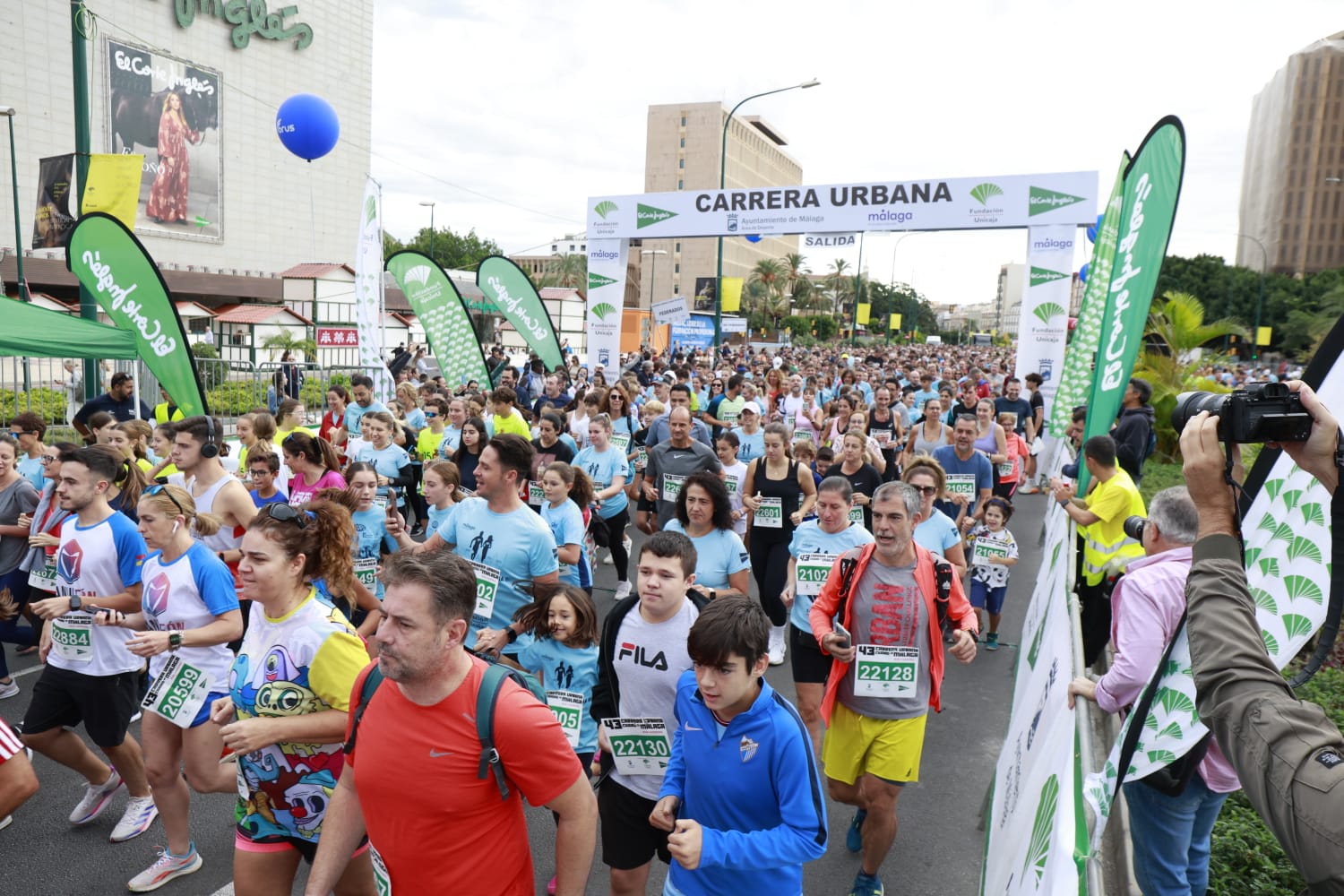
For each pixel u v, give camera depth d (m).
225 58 55.50
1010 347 97.94
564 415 11.20
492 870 2.38
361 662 2.90
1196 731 2.80
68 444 5.88
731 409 13.57
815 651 4.99
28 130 45.31
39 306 8.94
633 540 11.13
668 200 18.42
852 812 4.92
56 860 4.20
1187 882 3.26
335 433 10.70
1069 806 2.22
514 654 4.30
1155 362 18.00
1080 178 14.96
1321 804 1.23
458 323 14.97
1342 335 2.58
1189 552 3.15
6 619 5.61
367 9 65.88
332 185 64.25
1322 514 2.90
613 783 3.38
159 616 3.85
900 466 11.15
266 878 2.99
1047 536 9.06
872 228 16.58
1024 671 4.90
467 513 4.67
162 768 3.92
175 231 53.25
